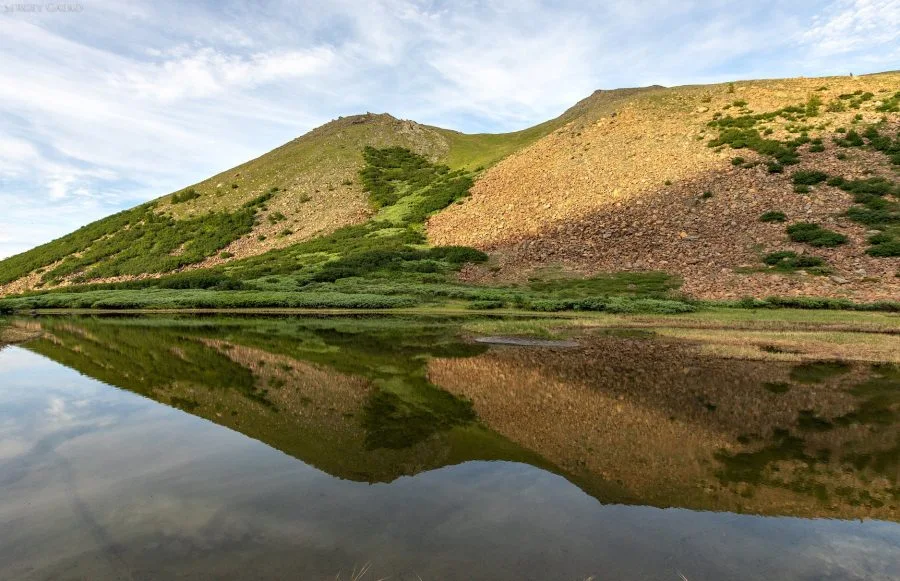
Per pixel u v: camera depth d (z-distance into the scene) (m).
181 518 5.74
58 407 11.04
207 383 13.52
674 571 4.67
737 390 12.48
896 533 5.53
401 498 6.32
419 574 4.56
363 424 9.72
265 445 8.46
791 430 9.38
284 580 4.48
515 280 41.94
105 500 6.28
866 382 13.18
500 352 18.16
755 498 6.45
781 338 19.88
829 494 6.59
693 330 22.42
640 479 7.02
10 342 23.00
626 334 21.75
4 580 4.55
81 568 4.75
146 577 4.55
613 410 10.73
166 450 8.20
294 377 14.28
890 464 7.68
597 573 4.61
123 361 17.25
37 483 6.84
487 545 5.11
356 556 4.89
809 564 4.84
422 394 12.14
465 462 7.69
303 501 6.21
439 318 30.11
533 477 7.08
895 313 25.19
